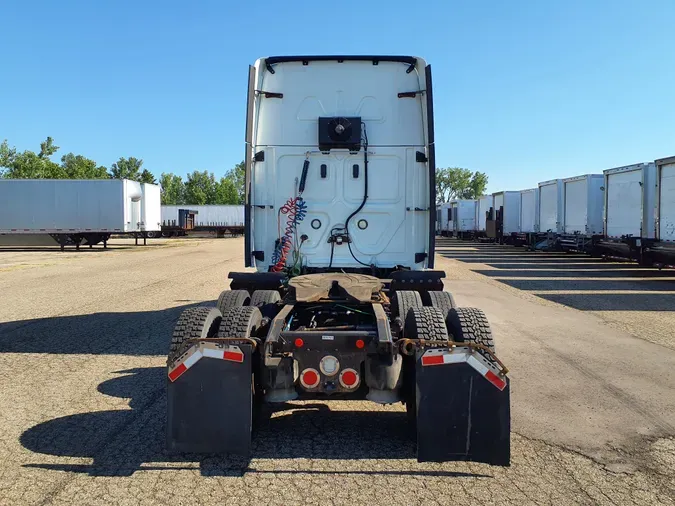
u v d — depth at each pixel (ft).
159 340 24.38
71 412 15.15
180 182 383.45
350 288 15.40
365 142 20.43
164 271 59.52
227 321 13.00
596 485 11.02
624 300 36.65
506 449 11.45
